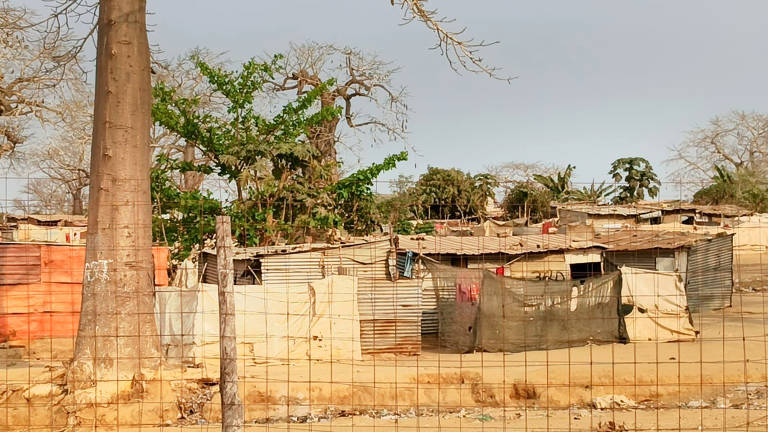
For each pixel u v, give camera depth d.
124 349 11.22
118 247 11.34
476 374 13.71
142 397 11.11
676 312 18.19
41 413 10.62
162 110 24.86
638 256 25.47
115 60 11.43
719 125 75.44
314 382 12.67
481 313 17.34
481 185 55.94
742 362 14.47
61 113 32.62
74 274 18.25
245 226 22.45
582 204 48.62
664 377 13.62
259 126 25.66
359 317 16.91
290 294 16.08
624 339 18.08
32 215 41.47
